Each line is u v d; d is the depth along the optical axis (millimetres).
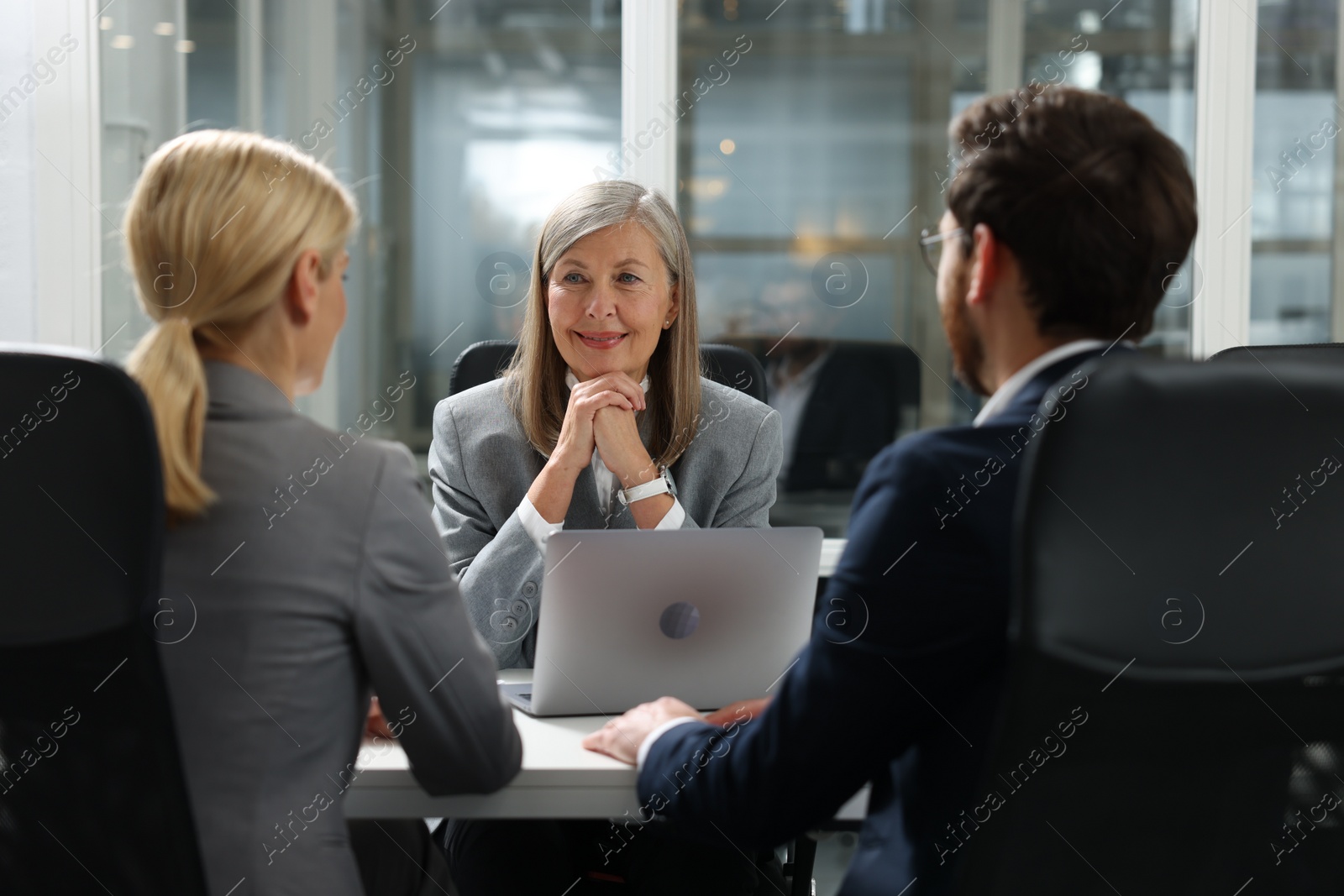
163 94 2570
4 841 889
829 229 2715
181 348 968
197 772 915
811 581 1250
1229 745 754
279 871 912
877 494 863
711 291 2730
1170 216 836
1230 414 695
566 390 1739
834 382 2736
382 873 1122
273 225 1005
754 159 2695
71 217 2520
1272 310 2719
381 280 2650
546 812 1085
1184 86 2686
